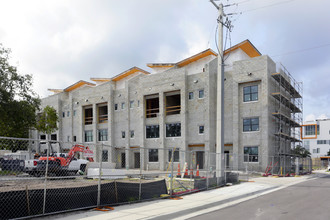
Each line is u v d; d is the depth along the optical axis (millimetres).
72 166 20656
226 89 31891
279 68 30312
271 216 8242
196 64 38094
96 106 44375
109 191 9398
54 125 39656
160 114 35375
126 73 46062
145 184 10883
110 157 40875
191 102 33531
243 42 34719
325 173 36062
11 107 24281
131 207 9219
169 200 10922
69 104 48938
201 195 12492
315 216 8156
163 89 35469
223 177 16547
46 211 7664
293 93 36000
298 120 37000
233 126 30125
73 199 8359
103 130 43375
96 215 7871
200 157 32625
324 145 77062
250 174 26312
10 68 24578
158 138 35500
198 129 32562
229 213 8797
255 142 28797
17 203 7133
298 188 16172
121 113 41188
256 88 29453
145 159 36250
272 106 29797
